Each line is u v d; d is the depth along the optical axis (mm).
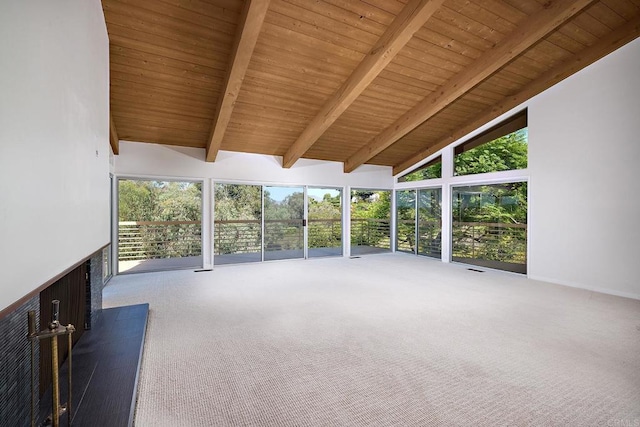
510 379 2174
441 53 4352
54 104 1496
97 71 2553
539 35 3879
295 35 3721
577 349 2633
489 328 3098
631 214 4230
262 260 6895
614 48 4355
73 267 1819
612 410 1841
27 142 1197
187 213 6188
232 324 3189
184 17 3322
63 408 1711
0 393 1260
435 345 2709
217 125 4824
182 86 4312
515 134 5707
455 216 6891
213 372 2250
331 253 7750
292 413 1807
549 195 5121
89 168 2238
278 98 4848
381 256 7840
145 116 4965
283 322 3248
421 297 4188
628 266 4246
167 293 4363
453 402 1917
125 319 3129
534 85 5215
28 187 1209
